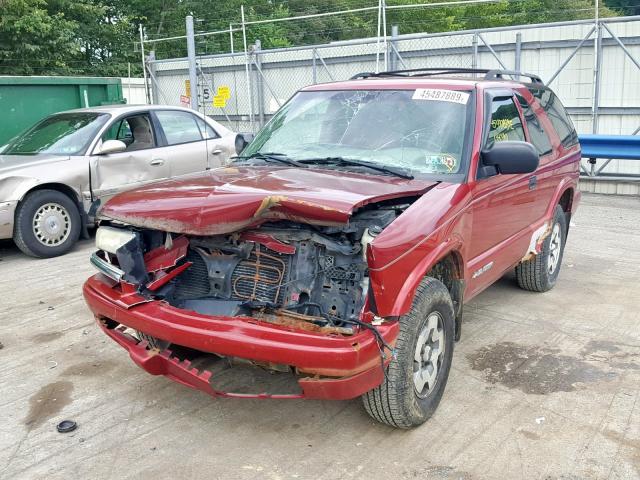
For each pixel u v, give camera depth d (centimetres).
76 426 384
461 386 433
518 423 385
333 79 1503
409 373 349
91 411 404
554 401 412
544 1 3569
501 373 453
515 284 662
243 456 353
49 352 495
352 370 311
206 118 975
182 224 346
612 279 677
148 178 866
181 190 376
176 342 339
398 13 3234
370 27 3180
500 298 616
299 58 1535
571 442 363
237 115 1670
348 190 357
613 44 1214
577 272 704
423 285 361
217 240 375
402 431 376
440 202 380
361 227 344
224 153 970
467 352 489
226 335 325
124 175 841
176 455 354
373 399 352
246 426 385
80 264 750
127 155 842
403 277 338
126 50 2792
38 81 1083
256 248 365
